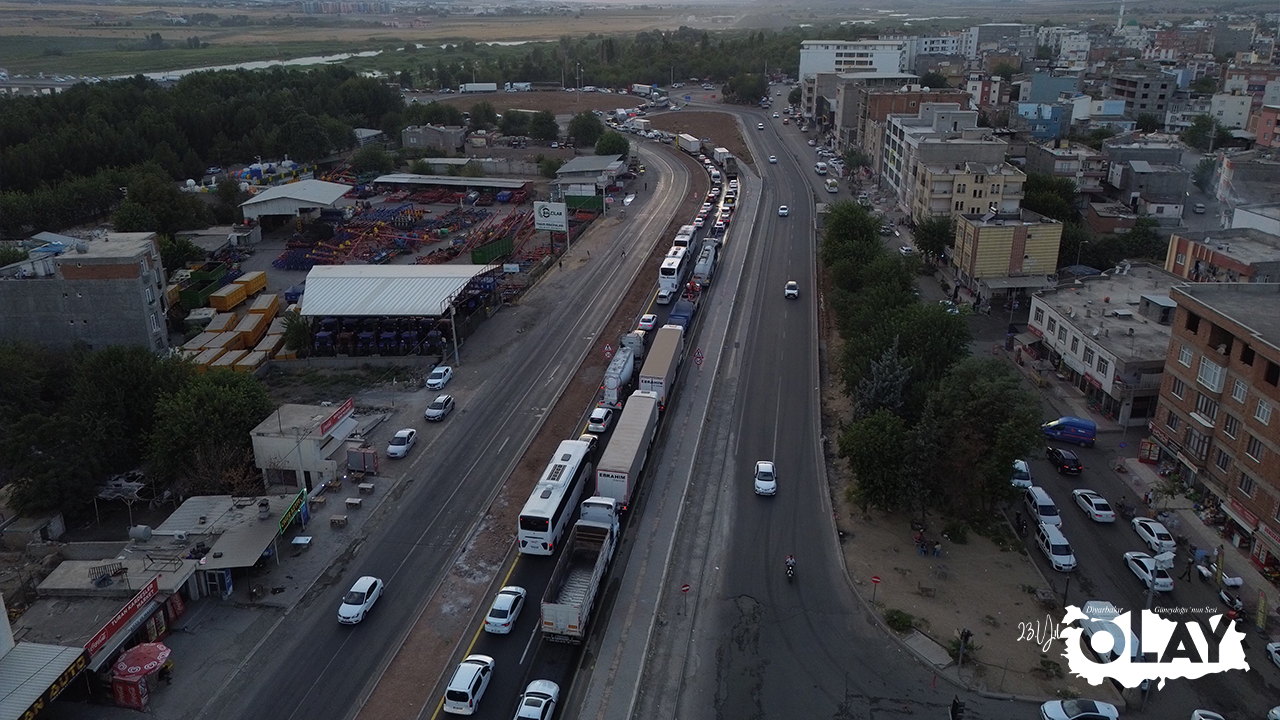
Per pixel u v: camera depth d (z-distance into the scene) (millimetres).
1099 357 89188
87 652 50688
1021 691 52438
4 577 63562
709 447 83000
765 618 58875
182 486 74375
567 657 55156
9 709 45688
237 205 173625
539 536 63906
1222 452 70500
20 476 71250
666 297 121688
